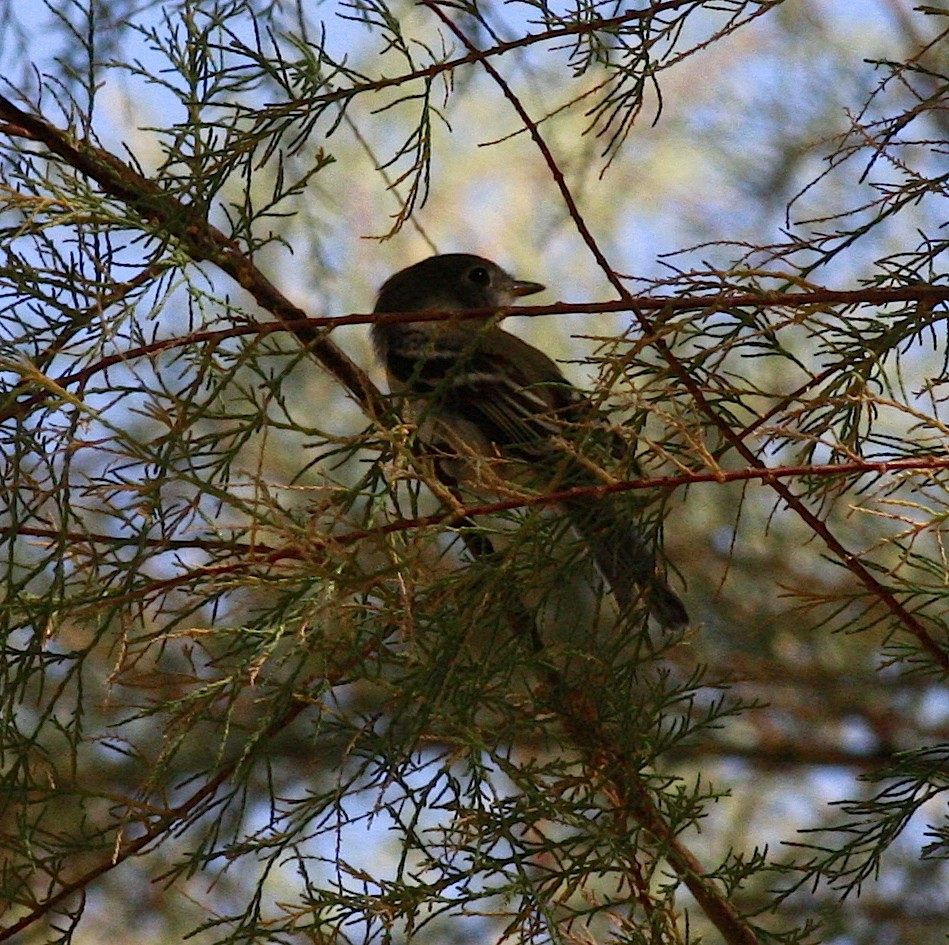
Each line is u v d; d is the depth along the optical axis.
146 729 11.59
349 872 6.13
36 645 5.98
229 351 6.14
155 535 6.55
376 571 5.84
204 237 6.50
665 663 12.06
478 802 6.20
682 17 6.27
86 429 6.05
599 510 6.16
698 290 5.98
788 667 12.05
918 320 5.85
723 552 12.16
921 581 10.98
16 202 6.11
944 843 6.19
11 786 6.05
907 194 6.27
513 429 8.96
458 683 6.20
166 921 11.47
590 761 6.50
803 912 11.27
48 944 6.23
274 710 6.00
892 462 5.58
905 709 12.12
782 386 11.63
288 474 12.07
